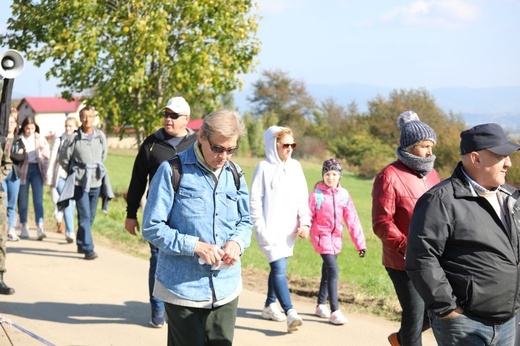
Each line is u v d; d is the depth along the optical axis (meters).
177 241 4.12
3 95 7.25
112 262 10.05
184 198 4.21
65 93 21.08
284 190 6.70
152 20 19.61
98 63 20.89
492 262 3.99
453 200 4.05
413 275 4.05
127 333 6.68
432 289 3.96
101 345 6.31
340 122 94.50
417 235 4.05
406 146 5.29
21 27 20.64
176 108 6.51
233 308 4.34
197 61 20.23
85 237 10.14
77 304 7.68
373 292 8.93
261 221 6.65
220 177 4.30
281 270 6.64
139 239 12.92
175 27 21.17
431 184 5.35
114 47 20.03
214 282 4.23
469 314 4.03
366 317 7.46
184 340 4.26
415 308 5.26
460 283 4.01
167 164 4.25
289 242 6.73
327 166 7.06
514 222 4.07
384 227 5.21
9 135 11.23
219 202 4.27
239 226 4.41
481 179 4.06
